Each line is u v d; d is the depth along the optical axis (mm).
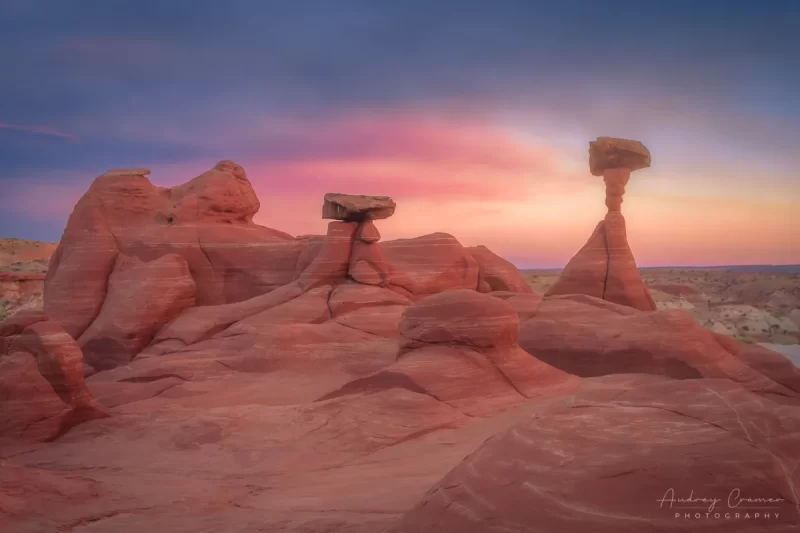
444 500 6242
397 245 35719
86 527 10680
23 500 11414
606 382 21891
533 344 26188
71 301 31578
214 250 33688
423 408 17531
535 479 6020
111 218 34219
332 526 9516
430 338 20422
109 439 18156
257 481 14102
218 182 36531
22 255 111250
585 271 31703
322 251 31984
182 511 11664
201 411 19828
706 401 6887
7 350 19266
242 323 28406
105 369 28688
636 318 25328
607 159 32562
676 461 5730
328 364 25375
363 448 16000
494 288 35969
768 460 5578
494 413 18062
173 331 29031
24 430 18031
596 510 5469
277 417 18484
